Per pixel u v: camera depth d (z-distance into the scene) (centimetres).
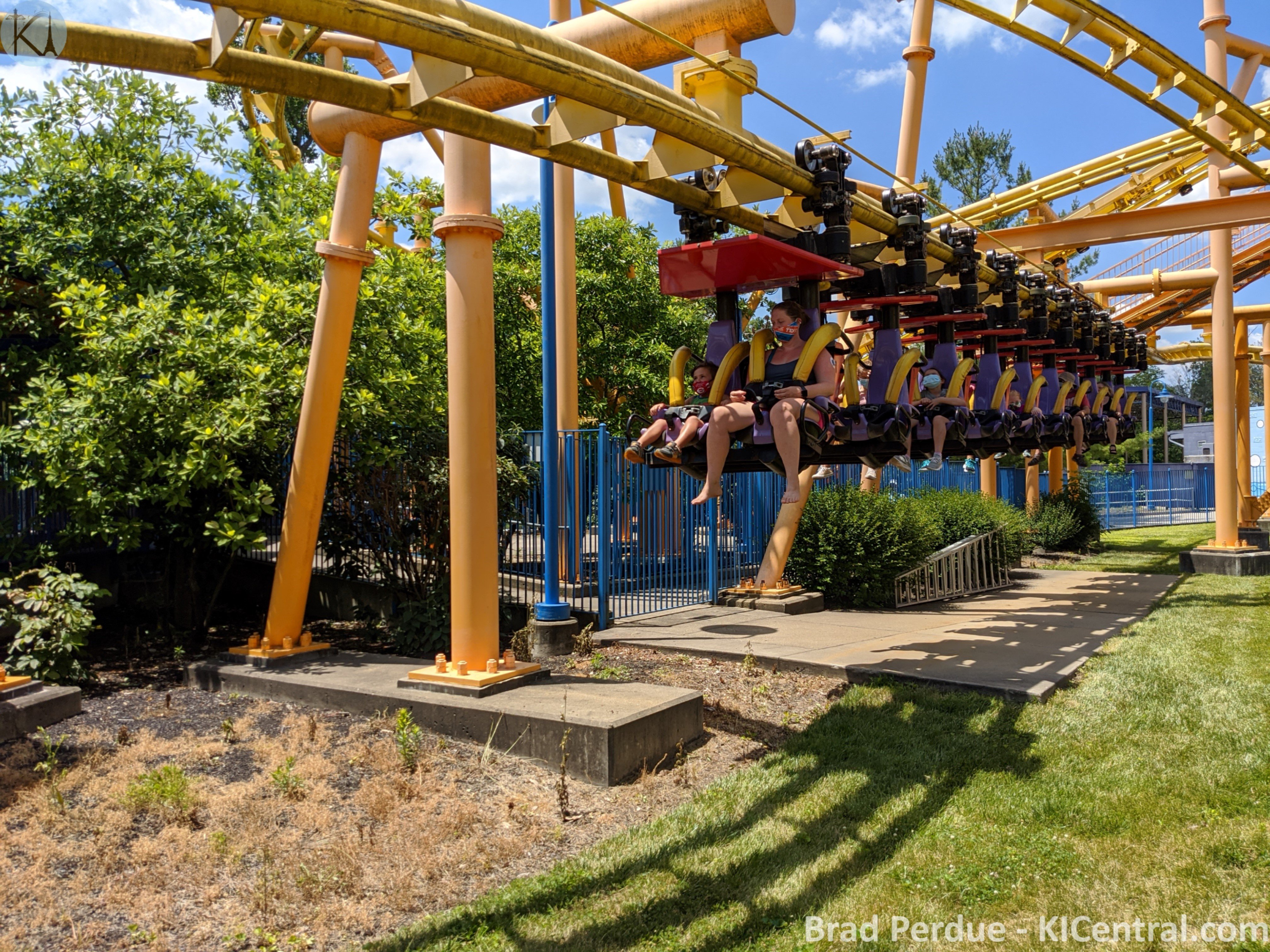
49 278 879
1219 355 1536
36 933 380
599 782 549
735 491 1273
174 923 390
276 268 1006
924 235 693
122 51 368
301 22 360
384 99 451
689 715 629
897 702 712
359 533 991
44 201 921
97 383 776
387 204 1201
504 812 508
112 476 805
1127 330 1226
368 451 900
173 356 802
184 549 951
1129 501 3275
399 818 492
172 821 483
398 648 890
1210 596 1238
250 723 649
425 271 1120
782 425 557
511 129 492
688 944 374
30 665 693
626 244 1622
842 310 743
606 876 430
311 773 550
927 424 746
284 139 904
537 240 1592
